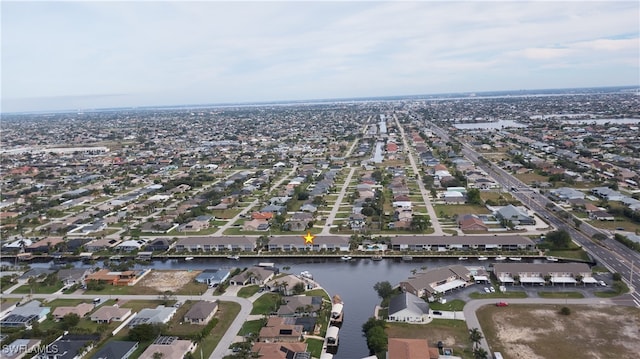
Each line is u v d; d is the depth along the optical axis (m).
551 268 142.12
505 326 115.56
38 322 125.00
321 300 130.12
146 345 111.50
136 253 182.25
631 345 105.19
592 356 101.81
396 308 121.50
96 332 116.94
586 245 169.50
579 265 143.25
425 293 134.00
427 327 116.31
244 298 137.38
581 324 115.25
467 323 117.69
